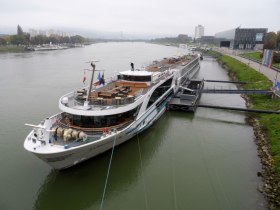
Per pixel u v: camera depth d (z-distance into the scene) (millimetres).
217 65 96000
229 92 39969
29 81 55750
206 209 16812
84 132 20844
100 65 84375
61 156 17578
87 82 55031
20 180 19188
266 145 24719
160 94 32562
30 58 105938
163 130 29328
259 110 32781
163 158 23094
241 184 19266
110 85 29188
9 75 62812
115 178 19953
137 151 24078
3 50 136750
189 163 22297
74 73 67312
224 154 23859
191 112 34875
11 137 26219
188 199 17812
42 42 188125
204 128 30141
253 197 17766
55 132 19344
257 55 99125
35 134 19375
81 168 20312
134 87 28891
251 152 24203
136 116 23812
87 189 18578
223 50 143500
